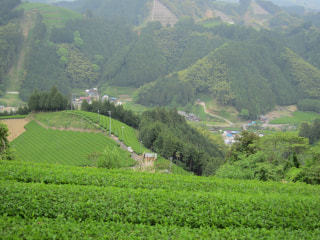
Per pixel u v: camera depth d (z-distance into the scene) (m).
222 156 114.56
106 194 22.75
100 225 19.17
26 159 77.00
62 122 104.12
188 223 20.75
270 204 22.59
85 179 27.77
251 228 20.33
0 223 18.55
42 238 17.42
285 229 20.22
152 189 24.97
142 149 85.25
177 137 93.50
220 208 21.69
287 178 39.16
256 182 31.05
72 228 18.48
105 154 40.72
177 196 23.25
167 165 73.56
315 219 21.34
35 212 20.92
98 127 97.00
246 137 59.75
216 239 18.41
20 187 22.75
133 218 20.64
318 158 39.28
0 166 28.78
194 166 82.19
